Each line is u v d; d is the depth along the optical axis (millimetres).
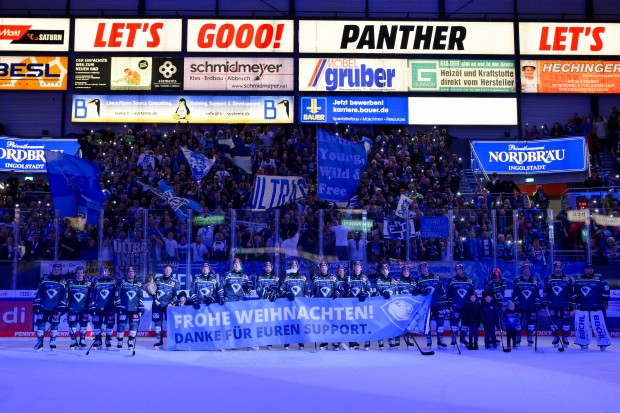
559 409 8055
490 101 28531
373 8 29500
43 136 27969
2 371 11086
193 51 28266
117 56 28203
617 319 17375
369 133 26969
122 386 9594
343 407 8102
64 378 10336
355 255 16453
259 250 16422
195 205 18859
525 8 29344
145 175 22422
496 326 15414
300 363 12125
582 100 29109
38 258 16812
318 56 28484
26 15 28234
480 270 16641
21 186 24234
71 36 28312
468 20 28766
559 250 16984
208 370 11195
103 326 15812
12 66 28062
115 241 16609
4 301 16797
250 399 8594
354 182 17953
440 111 28375
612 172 26594
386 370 11234
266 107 28141
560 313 14922
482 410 7969
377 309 14297
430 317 14812
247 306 14078
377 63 28469
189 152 22547
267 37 28422
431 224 16719
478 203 21375
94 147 25250
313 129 27922
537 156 27172
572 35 28891
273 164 23953
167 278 15008
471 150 27594
